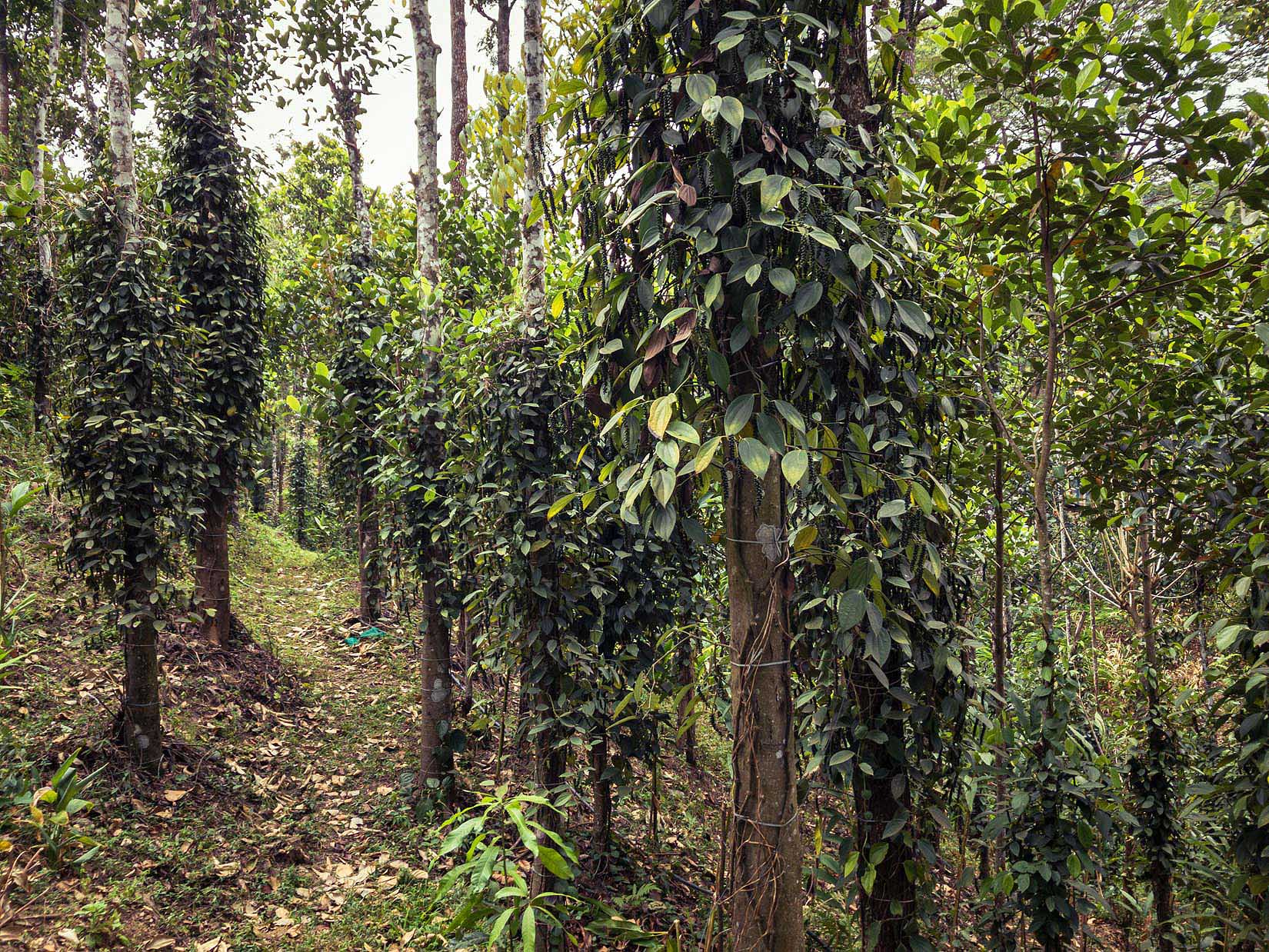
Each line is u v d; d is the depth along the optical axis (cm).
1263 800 318
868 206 227
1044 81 271
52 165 430
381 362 602
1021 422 425
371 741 628
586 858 470
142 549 464
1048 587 305
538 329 415
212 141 720
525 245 419
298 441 1622
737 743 199
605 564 446
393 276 787
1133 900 429
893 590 276
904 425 290
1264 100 240
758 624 198
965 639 301
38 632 536
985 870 363
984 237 325
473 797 546
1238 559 357
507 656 431
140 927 349
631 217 194
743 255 184
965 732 343
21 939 307
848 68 262
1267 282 276
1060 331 309
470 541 465
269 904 400
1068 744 302
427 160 539
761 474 173
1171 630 478
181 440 479
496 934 200
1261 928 342
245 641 733
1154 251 288
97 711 486
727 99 177
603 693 442
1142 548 583
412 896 425
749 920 192
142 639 467
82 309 474
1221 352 336
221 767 519
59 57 1121
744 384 201
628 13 212
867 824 294
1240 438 348
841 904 383
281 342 941
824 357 255
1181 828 446
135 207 477
